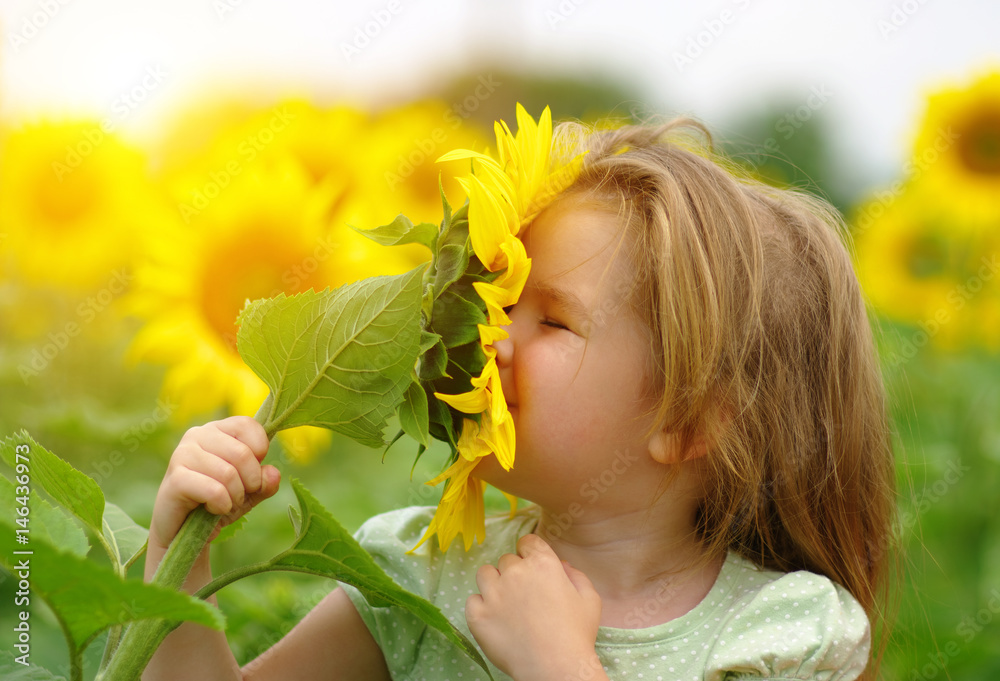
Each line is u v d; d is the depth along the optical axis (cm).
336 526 112
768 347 131
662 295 126
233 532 123
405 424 117
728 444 128
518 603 125
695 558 130
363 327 114
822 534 133
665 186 128
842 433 134
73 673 110
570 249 126
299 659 131
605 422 126
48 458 115
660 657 127
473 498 126
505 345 125
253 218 148
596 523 129
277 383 117
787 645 126
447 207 119
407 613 130
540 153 123
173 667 122
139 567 150
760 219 133
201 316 148
